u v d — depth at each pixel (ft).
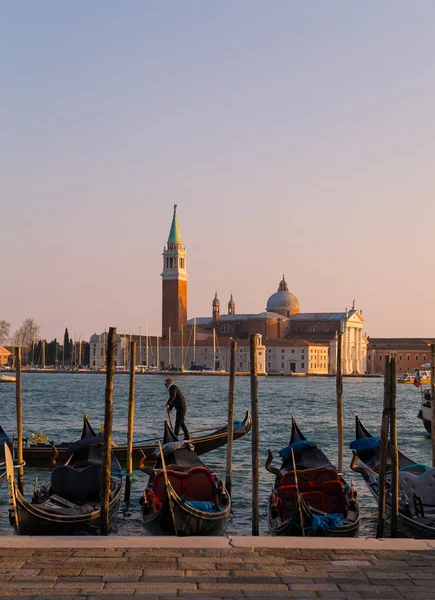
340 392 108.68
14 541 47.09
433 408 99.81
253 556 44.68
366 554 45.34
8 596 37.55
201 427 211.41
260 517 88.28
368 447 96.84
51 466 116.88
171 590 38.83
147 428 204.13
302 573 41.73
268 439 175.01
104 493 63.87
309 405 319.06
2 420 226.17
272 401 346.13
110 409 64.64
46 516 67.51
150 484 81.41
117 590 38.65
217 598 37.83
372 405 329.31
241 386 524.93
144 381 602.44
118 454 118.32
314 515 67.77
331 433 192.85
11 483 64.95
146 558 43.98
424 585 39.93
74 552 44.91
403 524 71.20
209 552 45.34
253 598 37.91
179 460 86.89
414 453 159.84
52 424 213.25
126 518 87.25
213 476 79.15
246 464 129.59
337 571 42.11
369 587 39.63
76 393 401.29
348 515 72.54
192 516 68.69
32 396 367.45
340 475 86.43
